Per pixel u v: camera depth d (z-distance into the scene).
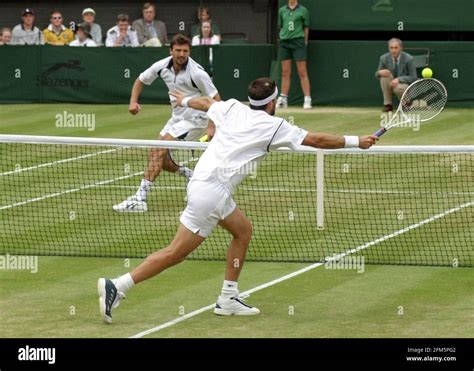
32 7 36.34
